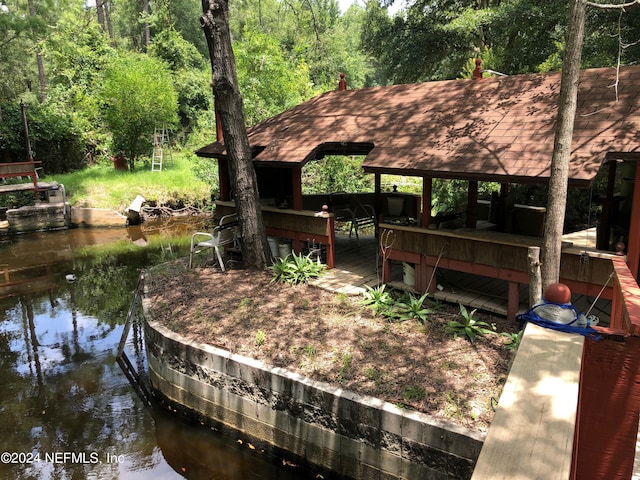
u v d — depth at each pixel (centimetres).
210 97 2620
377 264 757
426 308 608
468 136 587
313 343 530
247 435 514
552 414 126
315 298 650
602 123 502
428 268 630
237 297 675
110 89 1939
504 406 131
